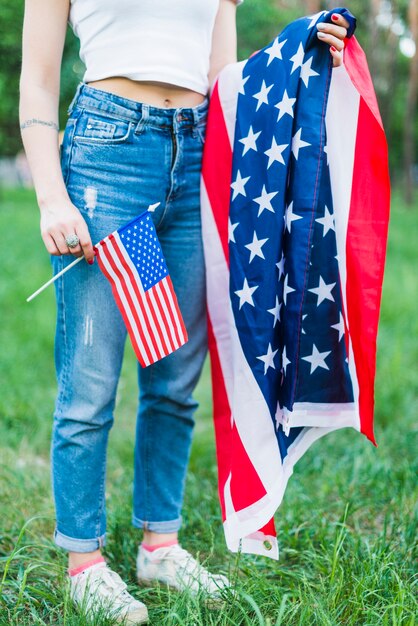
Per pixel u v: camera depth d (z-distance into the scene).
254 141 1.97
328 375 2.01
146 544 2.16
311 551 2.25
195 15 1.94
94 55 1.92
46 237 1.81
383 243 1.95
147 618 1.85
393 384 4.01
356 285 1.94
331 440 3.36
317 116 1.89
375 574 1.97
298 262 1.88
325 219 1.95
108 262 1.83
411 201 23.72
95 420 1.95
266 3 13.38
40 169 1.83
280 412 1.97
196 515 2.51
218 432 2.12
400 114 32.12
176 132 1.95
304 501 2.64
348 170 1.94
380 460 2.98
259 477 1.93
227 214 2.03
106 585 1.91
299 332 1.89
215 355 2.12
